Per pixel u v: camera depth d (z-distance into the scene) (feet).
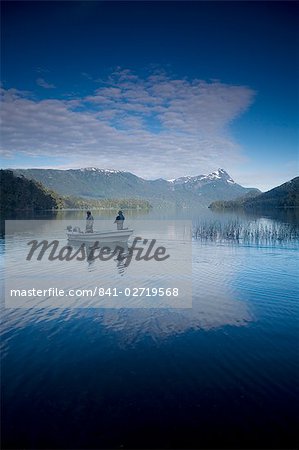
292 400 26.04
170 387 28.02
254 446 21.57
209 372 30.25
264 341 36.37
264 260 82.12
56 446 21.80
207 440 22.08
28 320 43.47
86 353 34.19
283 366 31.09
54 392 27.48
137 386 28.19
